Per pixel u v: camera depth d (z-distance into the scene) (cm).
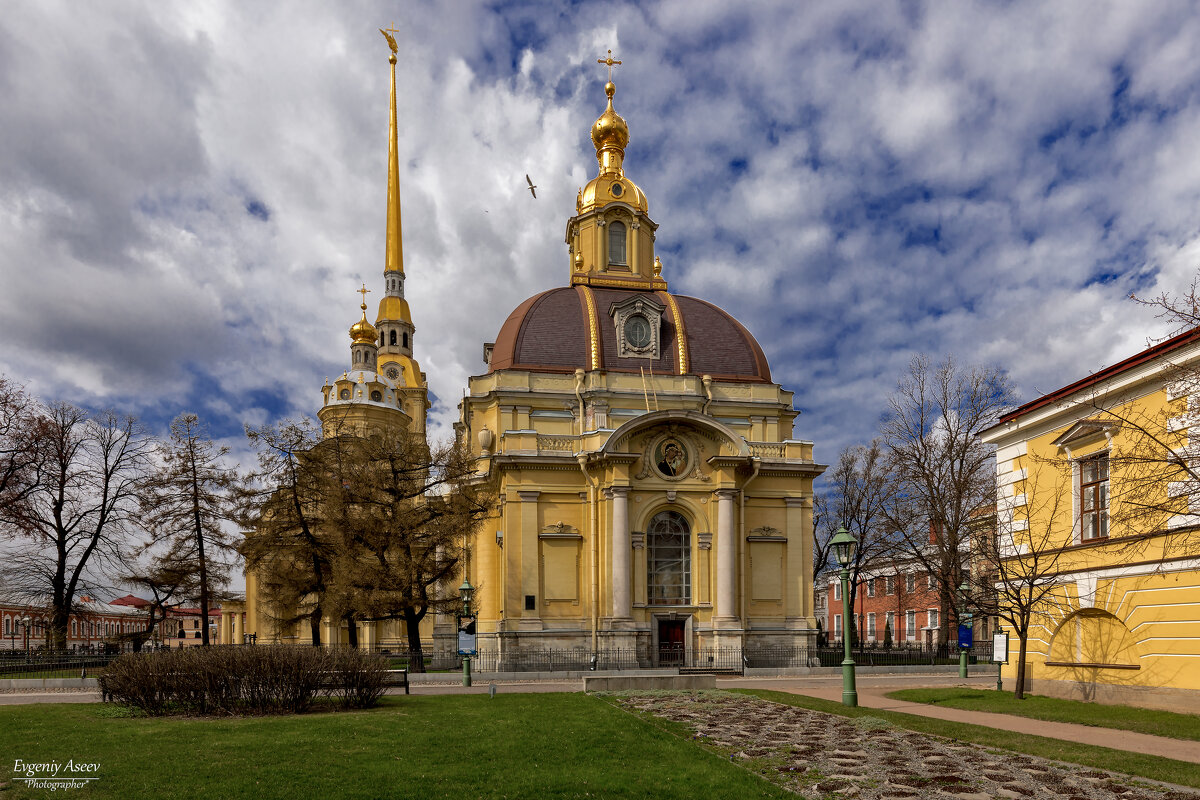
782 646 4547
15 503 4625
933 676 3853
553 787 1280
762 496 4725
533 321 5009
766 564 4656
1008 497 2988
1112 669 2461
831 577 8706
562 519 4516
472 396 4841
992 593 3131
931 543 5681
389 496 4303
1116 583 2445
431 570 4144
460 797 1218
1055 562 2694
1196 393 2103
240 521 4569
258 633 6619
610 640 4225
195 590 5009
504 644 4288
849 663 2456
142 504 4872
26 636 6669
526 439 4547
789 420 5138
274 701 2208
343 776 1348
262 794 1226
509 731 1836
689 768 1421
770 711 2238
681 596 4488
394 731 1830
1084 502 2645
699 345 5084
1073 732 1894
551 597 4419
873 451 6094
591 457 4422
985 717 2183
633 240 5556
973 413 4888
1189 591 2192
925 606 6781
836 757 1542
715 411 4891
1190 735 1830
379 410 8619
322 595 4434
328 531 4372
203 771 1379
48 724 1953
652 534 4522
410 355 10688
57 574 4909
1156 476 2142
